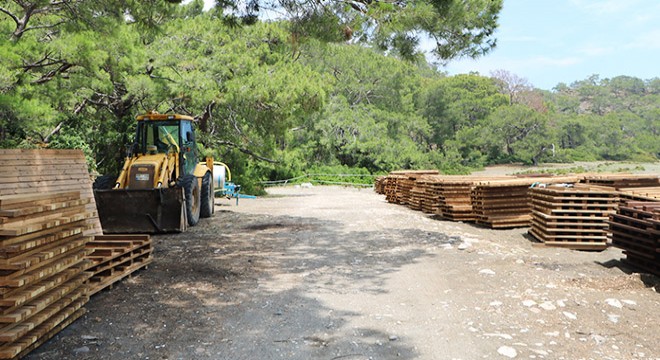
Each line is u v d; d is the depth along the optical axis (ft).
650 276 23.71
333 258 27.96
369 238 34.37
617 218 27.94
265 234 36.14
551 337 15.76
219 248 30.60
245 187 85.20
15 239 13.69
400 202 62.34
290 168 117.60
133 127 65.21
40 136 56.24
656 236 24.21
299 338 15.74
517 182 40.40
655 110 475.72
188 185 39.19
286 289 21.57
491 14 34.27
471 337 15.74
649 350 14.79
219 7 36.32
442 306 19.03
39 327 14.69
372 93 191.11
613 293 20.83
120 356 14.29
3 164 22.40
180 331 16.34
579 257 28.81
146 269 24.86
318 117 146.00
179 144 41.65
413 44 36.78
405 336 15.87
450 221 44.96
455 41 35.55
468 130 255.70
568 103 535.19
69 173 27.12
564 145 344.49
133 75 61.41
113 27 44.50
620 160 333.83
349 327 16.74
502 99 290.76
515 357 14.15
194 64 67.41
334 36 37.35
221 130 84.17
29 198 14.88
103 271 21.18
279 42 83.82
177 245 31.53
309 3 36.14
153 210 35.88
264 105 75.56
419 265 26.16
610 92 629.51
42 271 14.49
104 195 35.45
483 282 22.58
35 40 46.39
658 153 362.33
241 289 21.49
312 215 48.06
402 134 185.16
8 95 38.63
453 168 195.83
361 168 143.64
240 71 71.51
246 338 15.74
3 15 47.06
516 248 31.53
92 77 51.11
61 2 42.55
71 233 16.55
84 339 15.51
